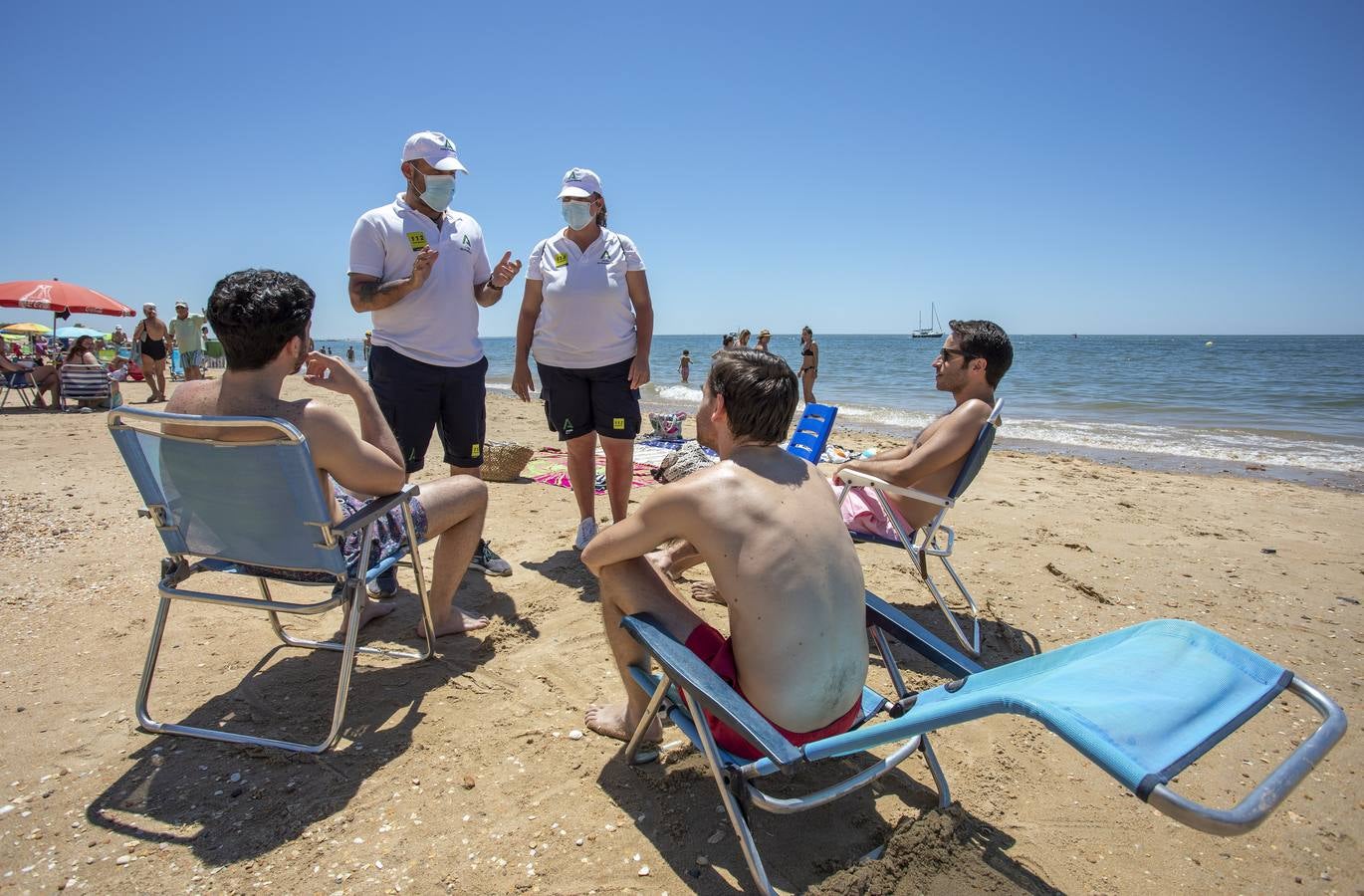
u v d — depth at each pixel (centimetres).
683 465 543
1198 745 131
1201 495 706
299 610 232
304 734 254
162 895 184
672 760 244
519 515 527
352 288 361
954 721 148
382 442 262
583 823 215
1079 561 471
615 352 421
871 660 332
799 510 189
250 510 230
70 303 1354
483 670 301
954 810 221
